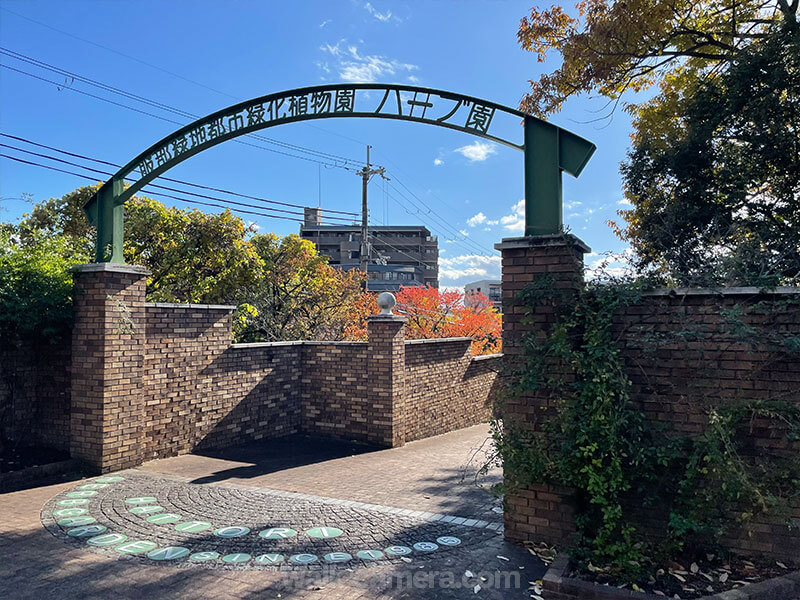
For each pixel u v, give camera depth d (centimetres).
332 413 1087
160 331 841
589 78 1105
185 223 1502
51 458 750
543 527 505
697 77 1072
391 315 1043
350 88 671
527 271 523
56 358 796
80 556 470
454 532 545
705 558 455
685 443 457
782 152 816
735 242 707
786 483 431
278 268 1808
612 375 453
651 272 513
